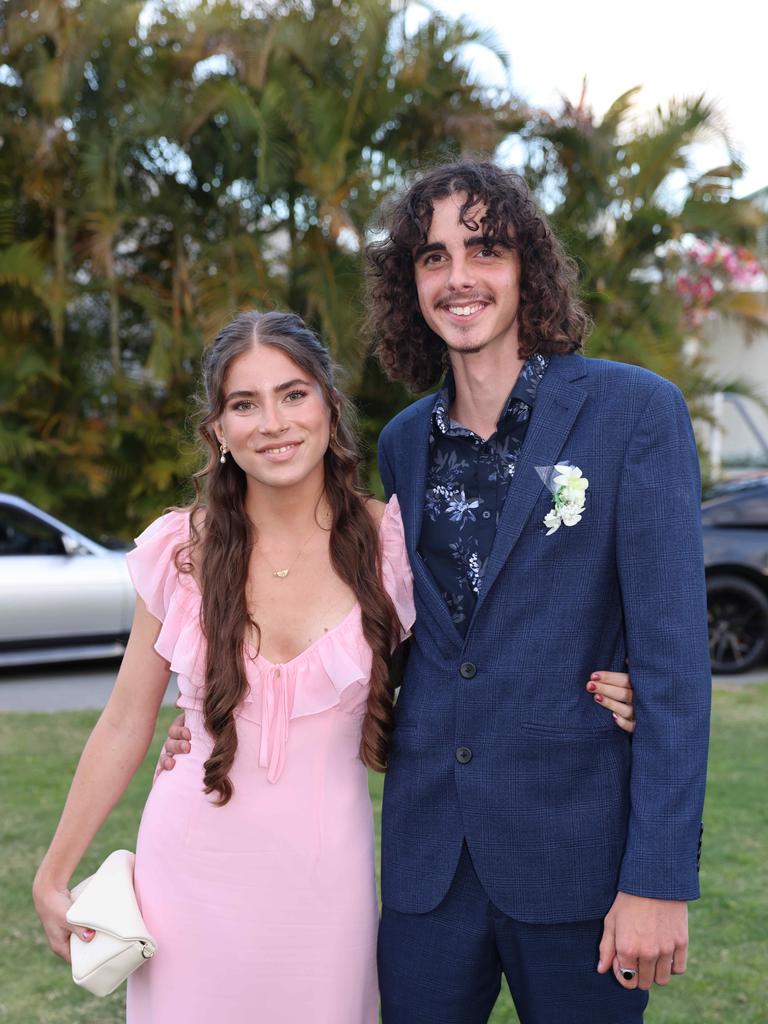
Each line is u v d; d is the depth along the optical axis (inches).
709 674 63.9
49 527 286.8
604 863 66.4
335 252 358.0
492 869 66.8
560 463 67.2
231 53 353.7
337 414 77.6
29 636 276.4
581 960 67.2
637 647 64.7
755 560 289.3
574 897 66.2
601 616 67.2
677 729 62.6
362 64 358.9
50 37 369.4
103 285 372.2
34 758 194.1
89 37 353.1
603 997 67.4
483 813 67.0
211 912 71.9
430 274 72.2
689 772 62.1
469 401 72.9
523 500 67.4
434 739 69.4
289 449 73.4
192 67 363.9
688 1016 106.7
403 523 74.5
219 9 365.4
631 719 66.4
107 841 151.5
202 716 73.9
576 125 378.0
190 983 72.0
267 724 72.5
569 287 72.6
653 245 393.1
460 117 359.6
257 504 77.3
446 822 68.9
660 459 65.6
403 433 77.5
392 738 73.3
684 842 61.4
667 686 63.2
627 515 65.3
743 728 221.1
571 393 68.8
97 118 369.1
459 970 69.2
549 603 66.9
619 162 391.9
